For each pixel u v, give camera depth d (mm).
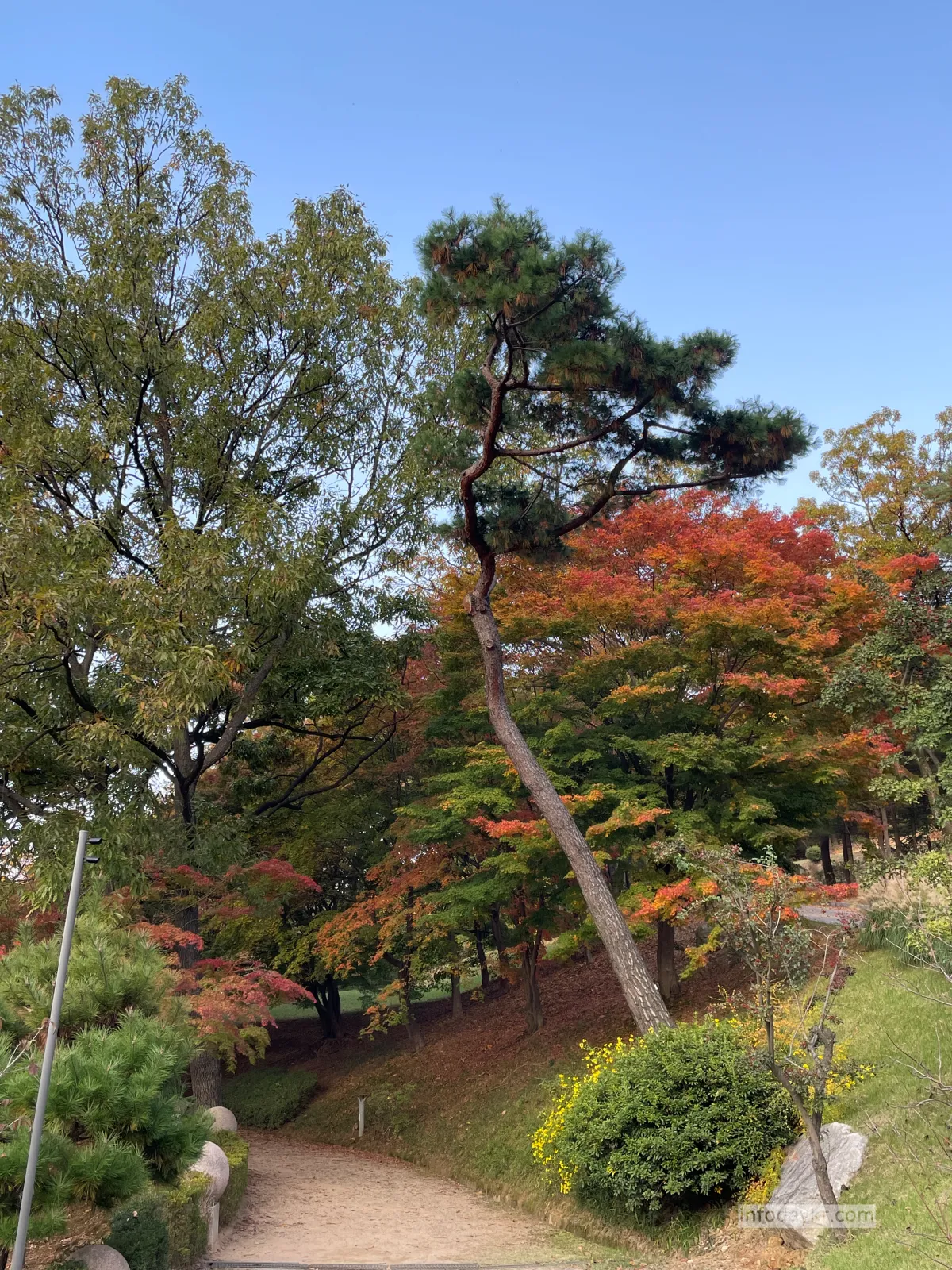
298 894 21328
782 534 18406
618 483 16078
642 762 16578
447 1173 16141
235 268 16938
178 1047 7309
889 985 11938
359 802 20812
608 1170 10203
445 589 18312
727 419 13680
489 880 15930
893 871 13398
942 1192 7184
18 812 14328
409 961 20891
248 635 15344
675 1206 10094
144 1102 6168
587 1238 10875
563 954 14703
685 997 16719
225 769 21734
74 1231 7344
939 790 17391
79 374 16125
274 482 17922
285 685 17844
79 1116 5914
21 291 15250
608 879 16953
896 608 16688
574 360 12070
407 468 17641
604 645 16594
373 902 18109
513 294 11688
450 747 19109
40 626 12898
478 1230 11852
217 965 13953
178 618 13906
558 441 15344
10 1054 6160
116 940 8195
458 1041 22312
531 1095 16312
